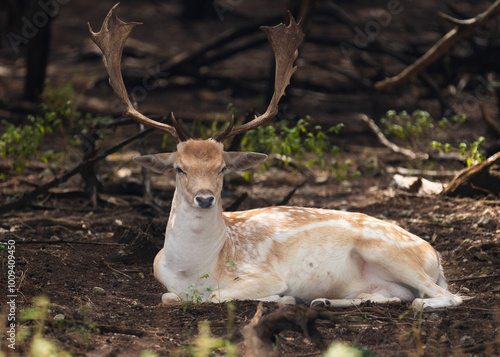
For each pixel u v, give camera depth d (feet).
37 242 29.37
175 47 98.89
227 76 79.10
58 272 27.14
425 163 49.49
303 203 40.98
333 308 24.34
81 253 29.96
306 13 58.59
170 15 123.54
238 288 24.17
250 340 19.42
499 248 30.81
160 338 21.02
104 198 40.24
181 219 24.14
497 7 39.11
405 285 25.45
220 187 24.23
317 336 19.15
